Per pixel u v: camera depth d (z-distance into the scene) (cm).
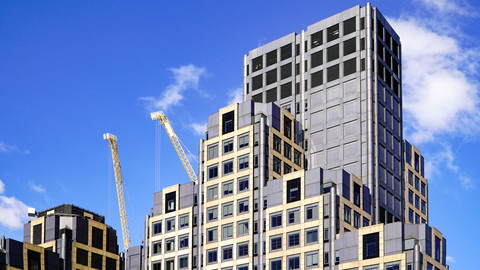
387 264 15100
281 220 16650
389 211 18912
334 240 15862
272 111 18200
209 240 17500
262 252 16650
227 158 17962
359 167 18738
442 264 15538
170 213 18362
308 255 16025
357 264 15400
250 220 17075
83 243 19025
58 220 19100
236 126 18125
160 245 18225
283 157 18112
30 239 19125
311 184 16588
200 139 18575
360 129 19075
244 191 17412
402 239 15175
